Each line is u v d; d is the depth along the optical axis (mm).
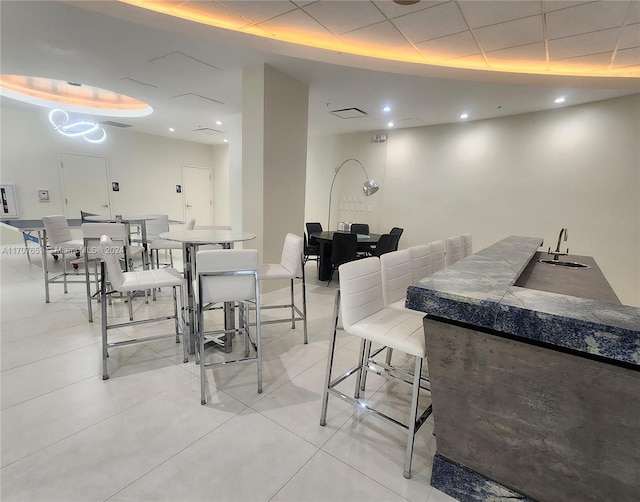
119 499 1313
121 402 1905
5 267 5020
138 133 7527
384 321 1669
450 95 4145
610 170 4176
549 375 1082
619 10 2395
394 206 6363
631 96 3945
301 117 4078
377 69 3484
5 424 1688
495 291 1225
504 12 2498
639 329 894
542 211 4770
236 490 1375
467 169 5445
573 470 1124
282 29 3043
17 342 2605
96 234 3045
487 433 1269
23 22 2729
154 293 3783
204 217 9195
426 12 2570
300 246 2637
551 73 3705
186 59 3418
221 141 8617
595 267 2584
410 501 1363
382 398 2070
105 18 2643
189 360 2430
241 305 2695
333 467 1515
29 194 6090
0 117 5699
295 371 2344
